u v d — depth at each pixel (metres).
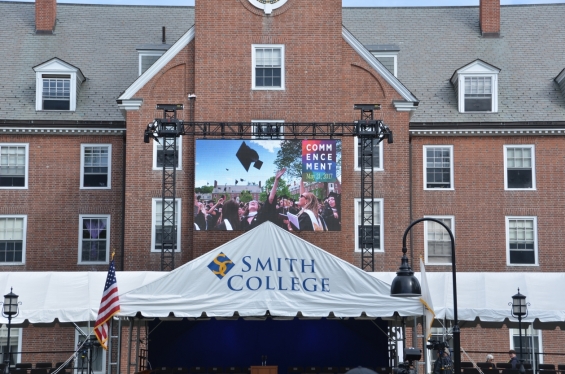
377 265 42.94
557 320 35.62
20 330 43.50
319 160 41.31
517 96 46.78
